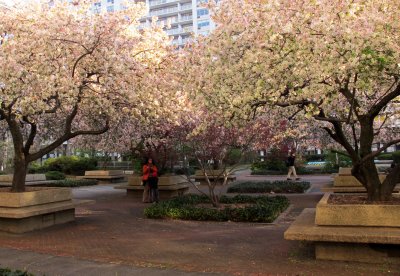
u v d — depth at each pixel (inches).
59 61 374.3
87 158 1284.4
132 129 629.3
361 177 286.4
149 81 418.9
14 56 350.6
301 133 779.4
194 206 460.8
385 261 238.5
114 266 247.6
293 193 659.4
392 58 237.0
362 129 290.7
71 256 274.7
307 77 258.4
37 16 397.1
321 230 245.1
